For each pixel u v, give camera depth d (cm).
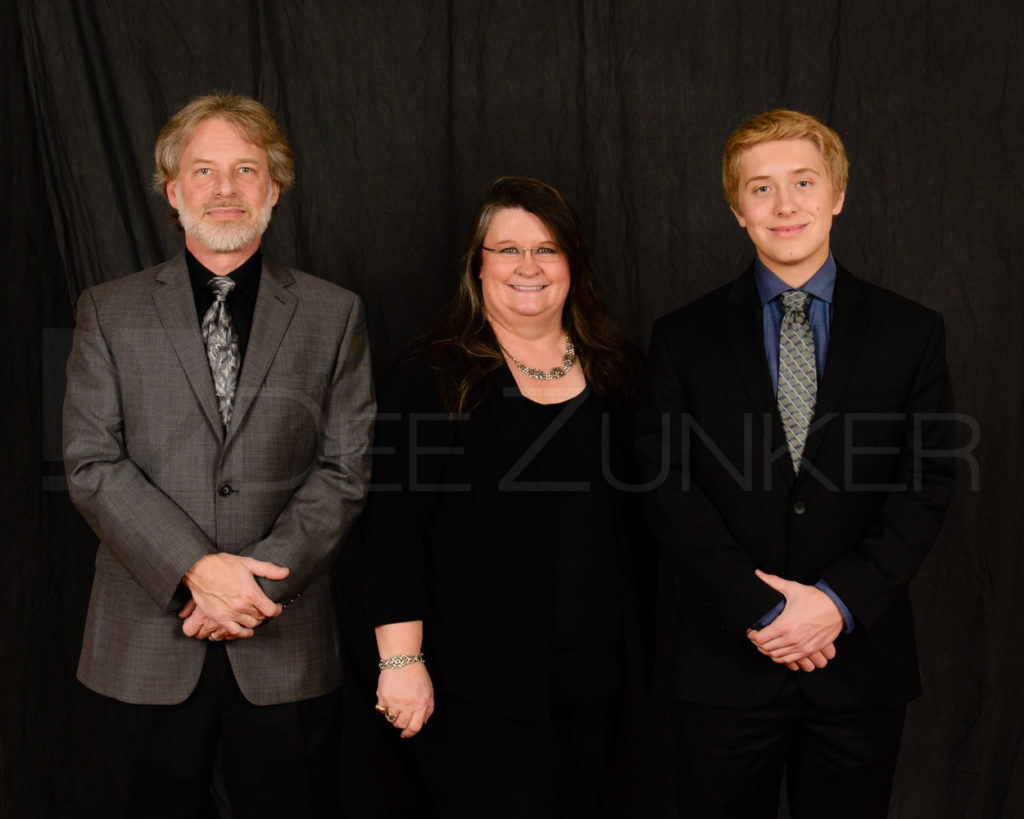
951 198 234
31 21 229
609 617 187
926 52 232
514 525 183
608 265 243
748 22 235
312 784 187
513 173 241
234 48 237
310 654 186
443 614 186
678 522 178
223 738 185
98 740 239
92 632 184
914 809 243
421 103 240
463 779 185
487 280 193
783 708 176
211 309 185
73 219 233
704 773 179
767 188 179
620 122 239
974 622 238
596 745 192
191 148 184
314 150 240
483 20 239
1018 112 230
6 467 232
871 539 173
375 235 243
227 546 179
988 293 234
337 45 239
